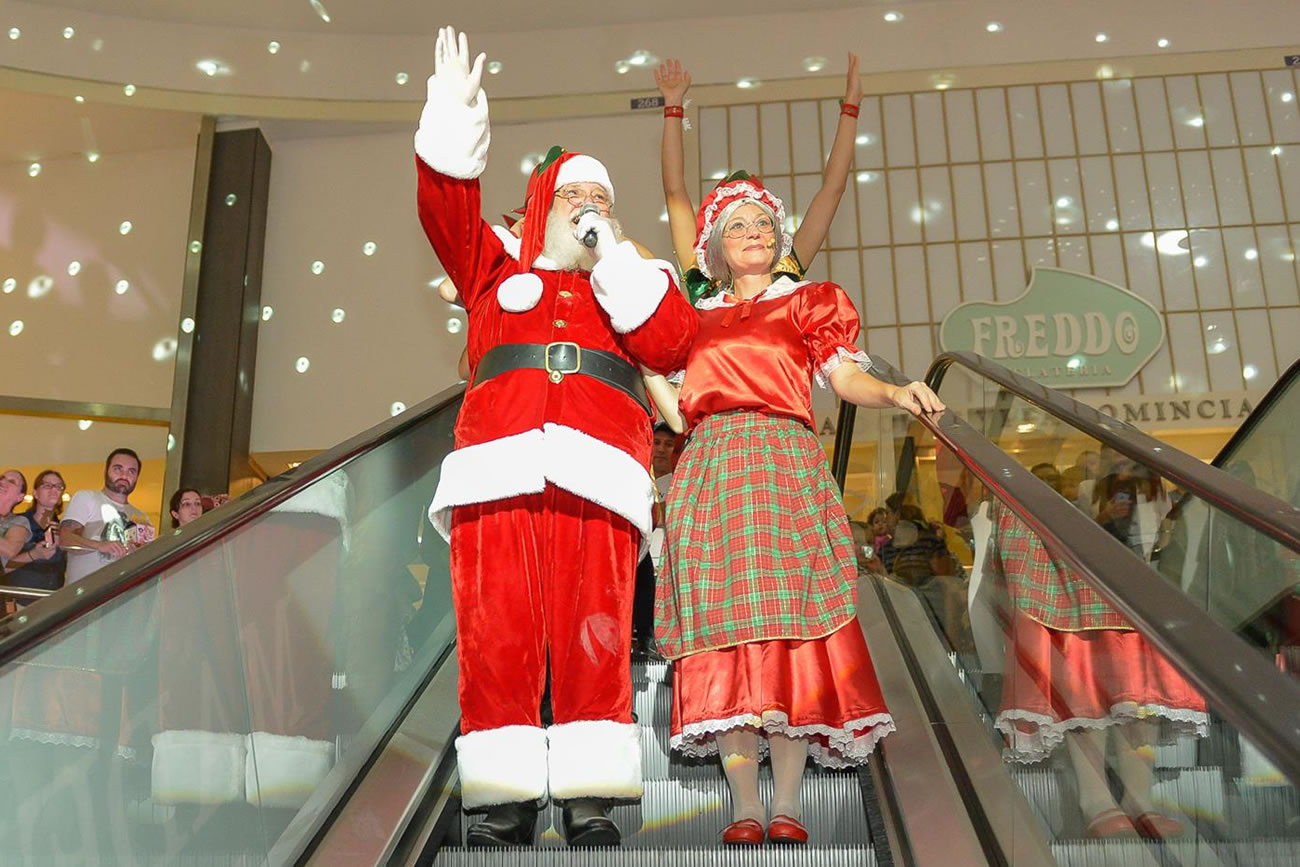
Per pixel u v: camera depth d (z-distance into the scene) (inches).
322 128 337.4
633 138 330.3
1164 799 70.0
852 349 113.2
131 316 322.7
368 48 340.2
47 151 336.2
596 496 102.2
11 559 255.1
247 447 315.6
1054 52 322.7
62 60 323.0
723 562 105.3
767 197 123.2
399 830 98.9
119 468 265.1
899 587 157.3
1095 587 72.2
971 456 103.3
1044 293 303.9
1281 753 48.0
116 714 79.8
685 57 333.4
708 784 112.0
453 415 163.9
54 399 316.5
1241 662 55.6
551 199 116.3
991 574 112.0
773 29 333.4
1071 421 119.1
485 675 100.0
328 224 334.6
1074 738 84.0
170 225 329.7
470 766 98.0
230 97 331.6
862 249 312.5
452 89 107.9
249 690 95.8
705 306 119.6
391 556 131.7
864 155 320.2
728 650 103.3
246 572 98.9
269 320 327.3
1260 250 302.2
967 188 314.7
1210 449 296.5
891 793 101.9
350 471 121.4
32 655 73.3
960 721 111.6
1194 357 295.7
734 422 110.7
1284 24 317.7
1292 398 173.9
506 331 109.2
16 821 70.7
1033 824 90.0
